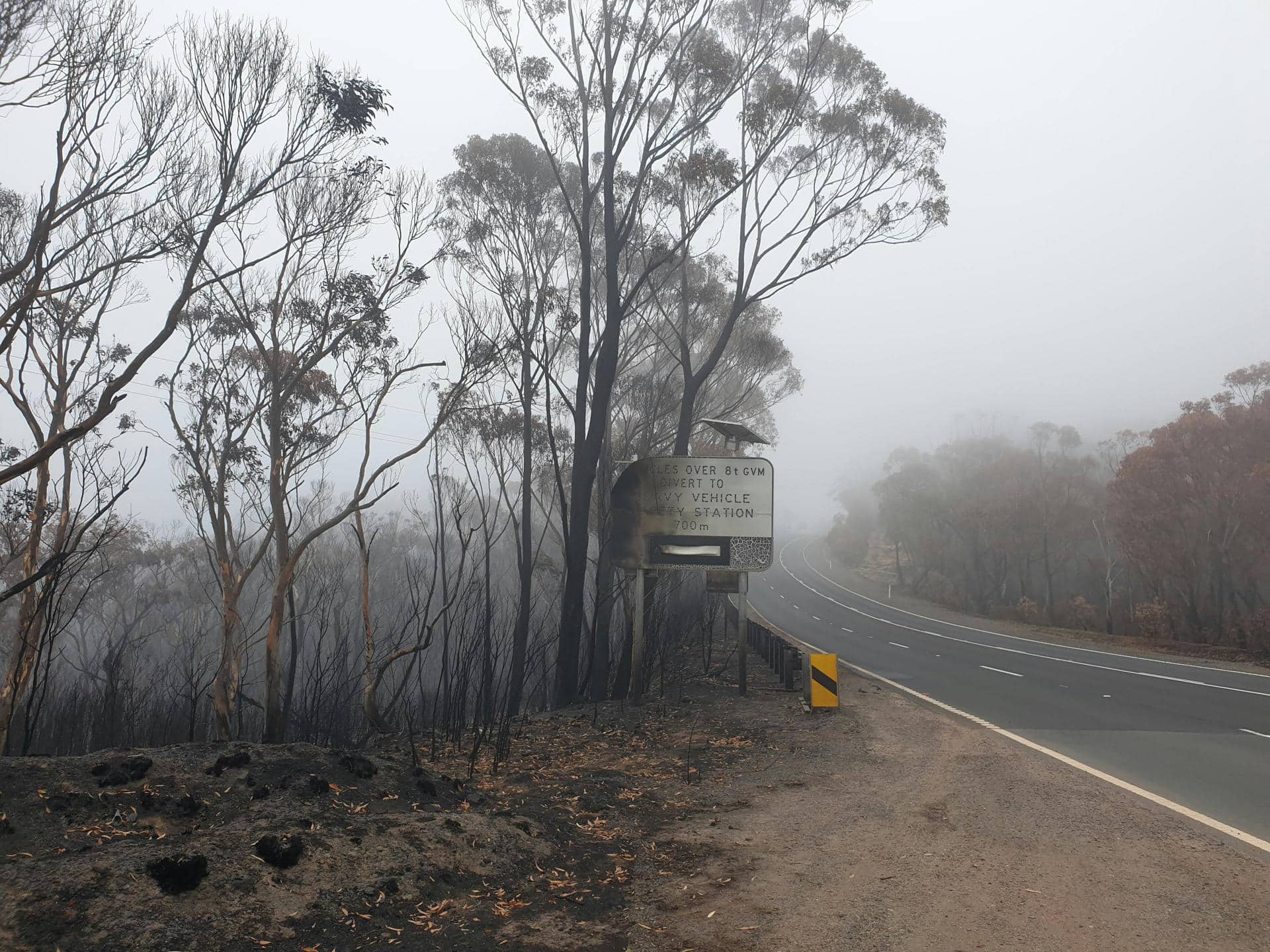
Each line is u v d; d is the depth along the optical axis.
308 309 12.82
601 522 20.83
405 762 7.77
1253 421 34.12
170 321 7.37
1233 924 4.73
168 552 30.77
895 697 14.73
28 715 7.55
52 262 7.26
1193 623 35.91
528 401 20.36
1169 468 35.88
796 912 5.00
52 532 12.33
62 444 4.96
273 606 11.72
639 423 26.67
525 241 21.55
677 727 11.71
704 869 5.87
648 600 17.67
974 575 59.62
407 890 4.86
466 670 11.09
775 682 16.92
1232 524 34.34
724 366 28.67
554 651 21.81
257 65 9.25
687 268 24.30
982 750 10.00
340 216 12.36
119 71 7.80
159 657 28.12
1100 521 47.91
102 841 4.64
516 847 5.83
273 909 4.32
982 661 21.95
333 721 11.20
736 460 14.84
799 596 53.31
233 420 14.54
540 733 11.30
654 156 16.92
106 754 5.88
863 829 6.76
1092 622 44.72
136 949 3.73
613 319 16.80
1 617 21.83
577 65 17.23
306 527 27.12
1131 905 5.02
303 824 5.20
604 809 7.37
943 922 4.79
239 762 6.10
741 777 8.78
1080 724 12.07
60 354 11.61
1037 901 5.10
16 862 4.23
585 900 5.20
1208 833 6.54
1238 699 14.88
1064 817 6.98
